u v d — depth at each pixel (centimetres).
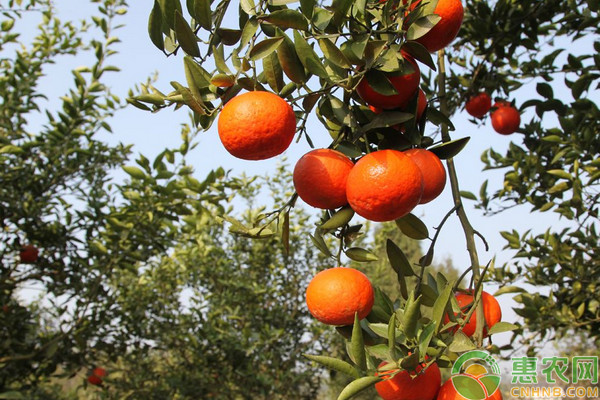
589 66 100
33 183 156
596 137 100
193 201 138
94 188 167
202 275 245
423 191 46
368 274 244
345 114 48
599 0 94
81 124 170
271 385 219
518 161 114
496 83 110
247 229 51
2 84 155
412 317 42
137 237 142
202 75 44
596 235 106
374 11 48
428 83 115
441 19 47
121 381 207
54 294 161
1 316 153
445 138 53
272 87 46
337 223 45
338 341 236
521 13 106
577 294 109
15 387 155
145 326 212
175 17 42
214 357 222
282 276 253
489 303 52
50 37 182
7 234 156
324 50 43
